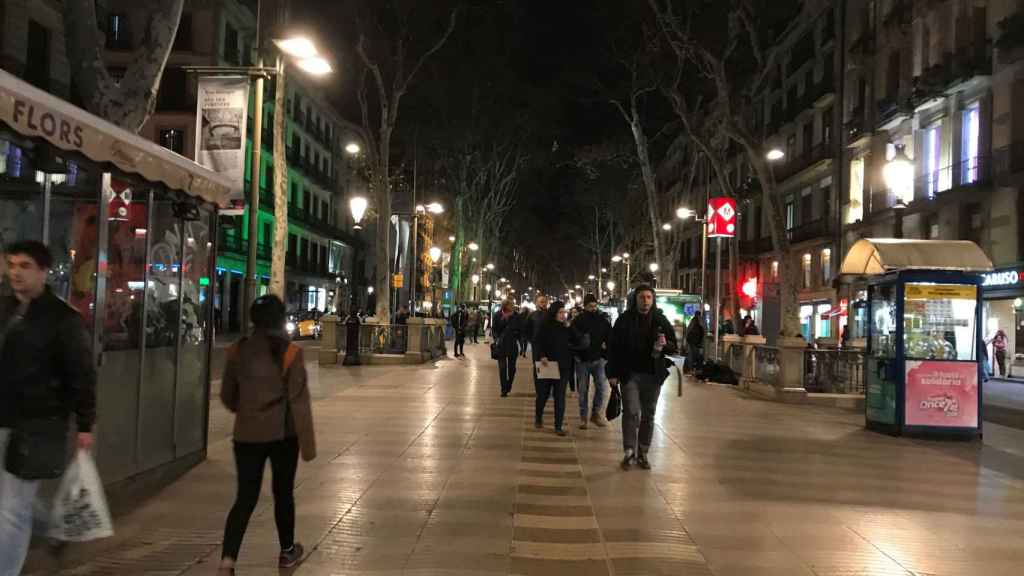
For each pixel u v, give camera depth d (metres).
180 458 7.61
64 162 5.76
